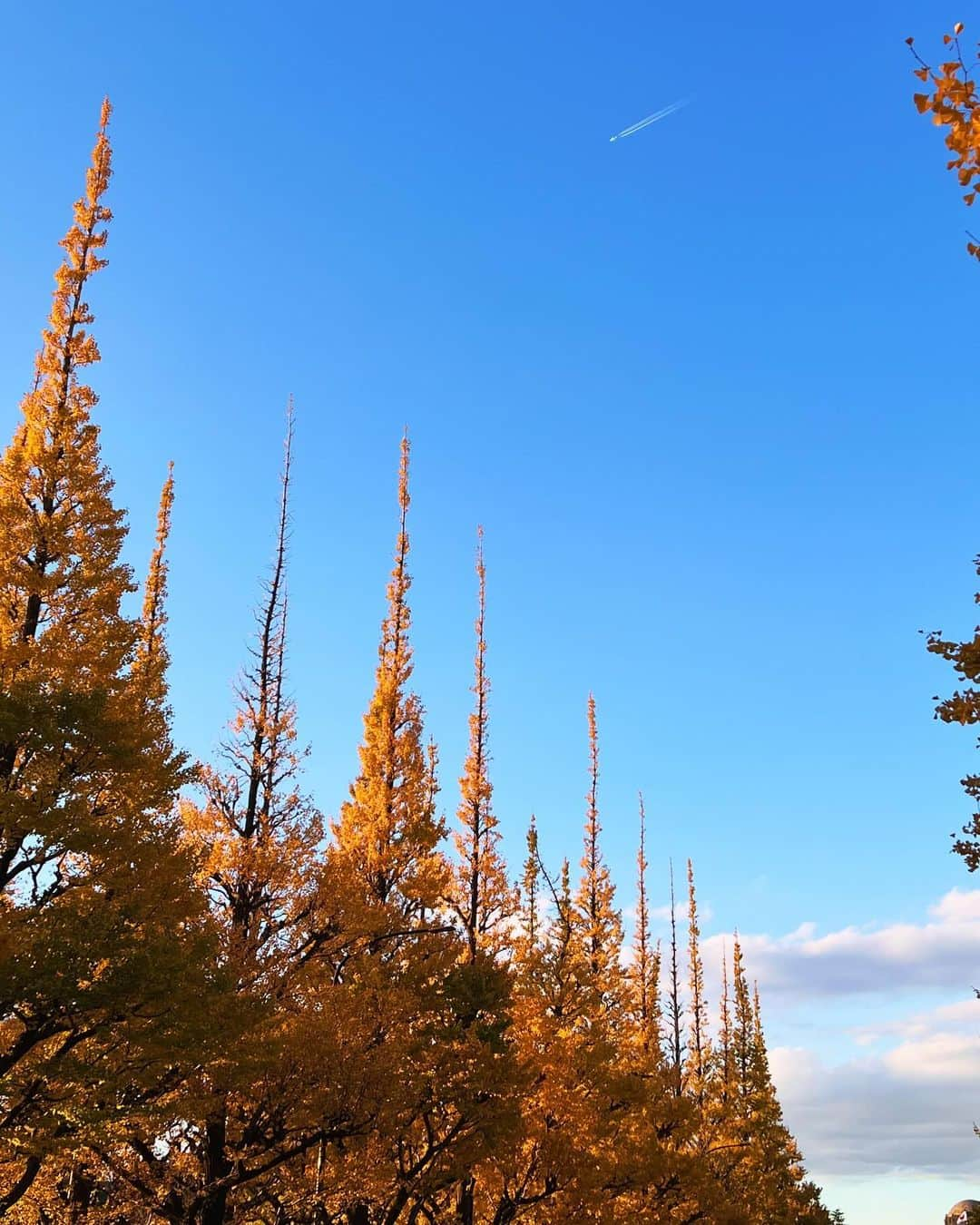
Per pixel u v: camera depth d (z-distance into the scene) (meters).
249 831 17.56
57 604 15.41
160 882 14.20
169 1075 13.95
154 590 25.50
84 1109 11.85
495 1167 20.20
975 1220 11.38
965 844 7.19
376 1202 18.64
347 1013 16.48
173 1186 15.50
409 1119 17.64
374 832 21.28
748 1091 37.06
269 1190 17.25
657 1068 26.98
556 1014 23.31
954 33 5.51
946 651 6.86
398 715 22.86
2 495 15.51
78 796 13.47
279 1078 15.30
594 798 29.67
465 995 18.73
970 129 5.51
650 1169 22.16
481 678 25.64
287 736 18.23
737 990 46.22
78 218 18.00
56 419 16.33
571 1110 21.09
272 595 19.09
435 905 21.81
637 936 35.56
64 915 12.34
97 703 13.21
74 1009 12.01
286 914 17.33
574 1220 20.55
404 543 24.77
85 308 17.42
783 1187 38.09
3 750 13.59
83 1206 17.03
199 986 12.95
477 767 24.72
